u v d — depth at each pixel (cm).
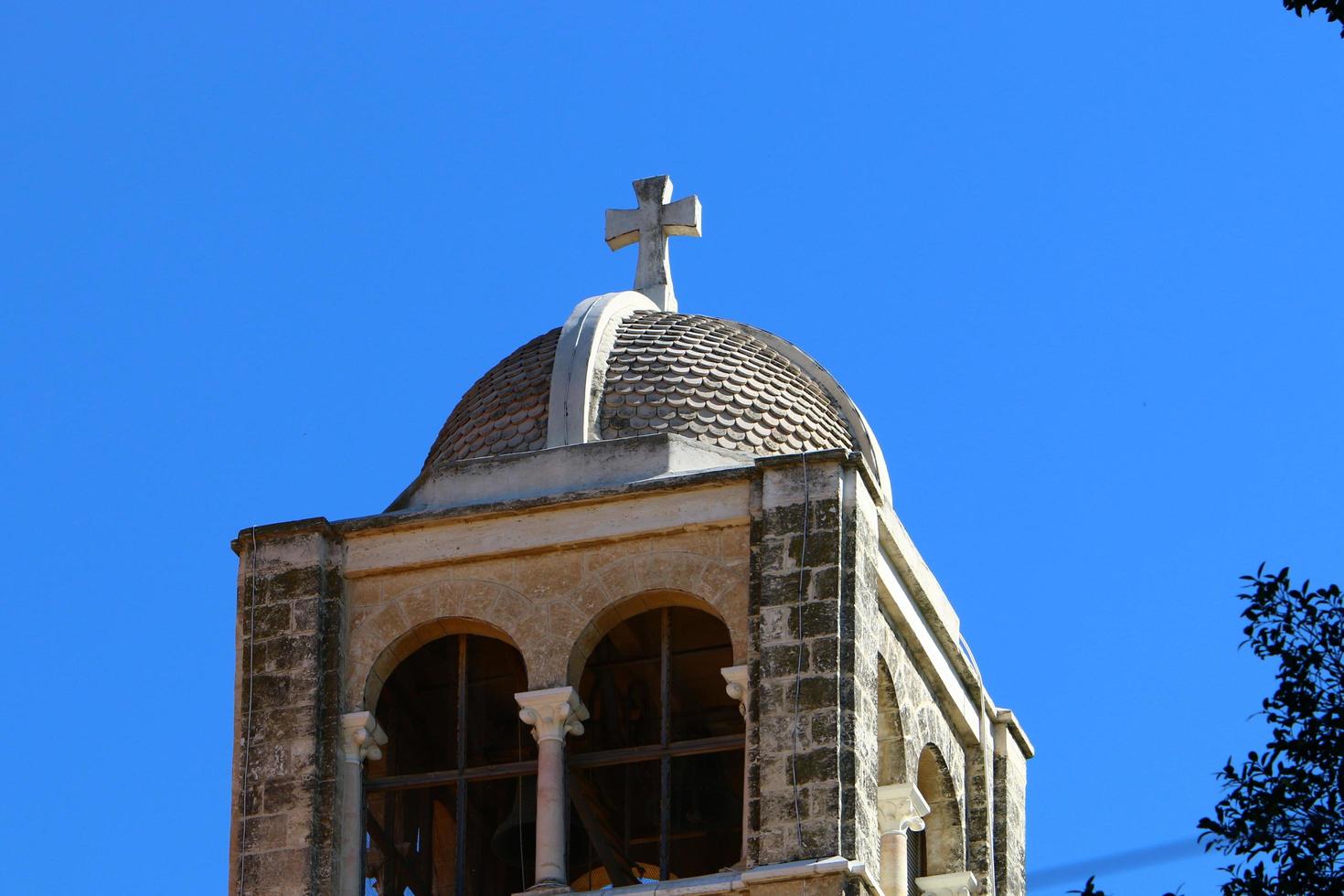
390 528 5297
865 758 5034
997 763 5675
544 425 5431
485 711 5378
